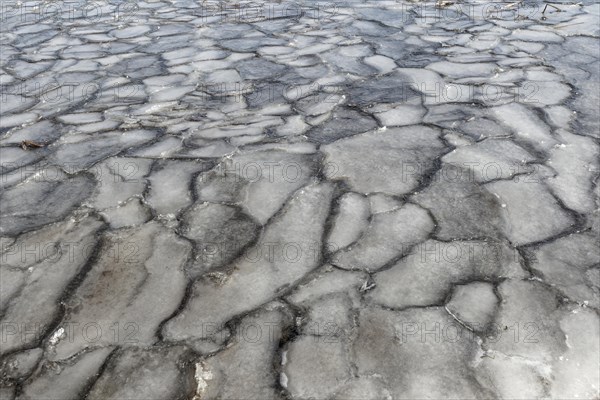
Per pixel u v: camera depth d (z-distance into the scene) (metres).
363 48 3.07
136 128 2.12
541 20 3.49
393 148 1.83
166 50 3.27
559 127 1.94
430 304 1.15
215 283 1.24
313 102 2.30
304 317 1.13
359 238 1.37
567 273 1.22
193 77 2.73
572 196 1.51
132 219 1.49
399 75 2.59
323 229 1.41
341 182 1.63
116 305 1.18
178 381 1.00
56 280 1.26
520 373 0.99
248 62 2.93
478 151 1.78
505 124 1.98
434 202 1.51
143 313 1.16
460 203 1.50
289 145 1.88
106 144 1.98
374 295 1.18
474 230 1.38
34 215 1.53
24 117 2.31
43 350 1.08
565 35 3.12
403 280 1.22
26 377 1.02
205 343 1.08
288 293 1.20
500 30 3.31
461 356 1.03
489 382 0.97
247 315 1.14
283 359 1.03
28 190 1.67
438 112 2.12
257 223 1.45
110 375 1.02
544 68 2.58
